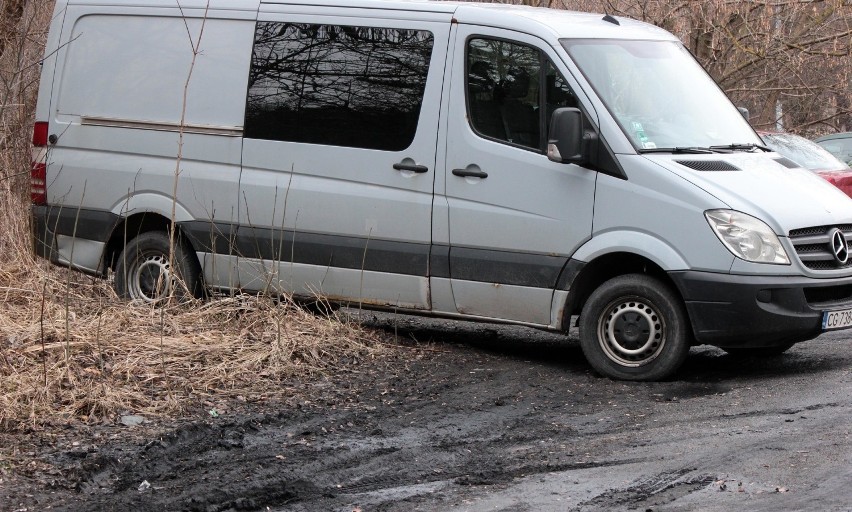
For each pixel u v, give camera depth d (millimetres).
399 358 8625
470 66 8539
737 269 7711
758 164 8438
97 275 9852
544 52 8312
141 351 7930
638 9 19719
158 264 9641
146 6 9625
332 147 8898
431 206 8586
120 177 9625
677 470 5754
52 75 9969
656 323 8016
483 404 7348
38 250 10062
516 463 5977
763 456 5918
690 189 7836
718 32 19688
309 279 9055
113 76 9711
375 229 8773
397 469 5867
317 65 8984
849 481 5422
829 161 16422
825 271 7922
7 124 11461
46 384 6895
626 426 6750
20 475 5609
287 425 6727
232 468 5832
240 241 9227
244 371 7789
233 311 8891
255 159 9148
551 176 8211
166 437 6320
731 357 9000
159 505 5227
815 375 7988
